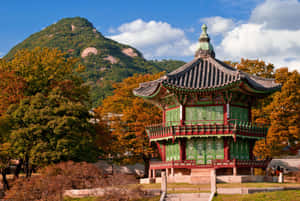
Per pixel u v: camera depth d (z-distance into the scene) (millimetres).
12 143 57438
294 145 73250
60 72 73188
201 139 54219
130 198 40094
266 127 55875
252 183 48594
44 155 55938
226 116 53000
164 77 52125
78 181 48094
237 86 51031
